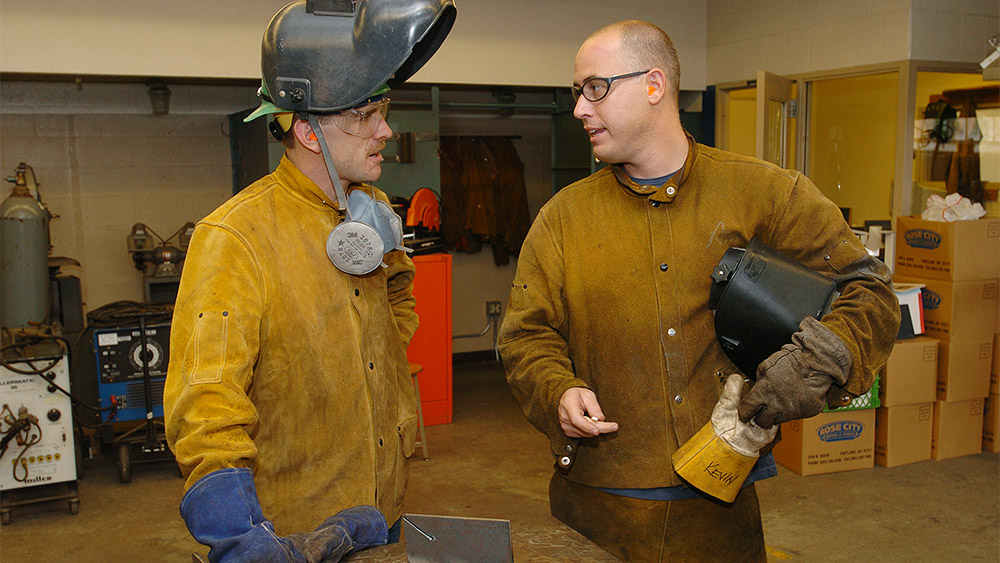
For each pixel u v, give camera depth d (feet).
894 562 9.81
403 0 3.94
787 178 4.84
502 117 20.27
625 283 4.96
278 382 4.25
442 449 14.29
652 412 4.94
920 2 14.08
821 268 4.84
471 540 3.51
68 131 16.11
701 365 4.94
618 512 5.10
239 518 3.45
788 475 12.71
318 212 4.46
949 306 12.90
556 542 3.95
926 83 14.66
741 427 4.28
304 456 4.34
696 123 18.99
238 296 3.97
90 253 16.57
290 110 4.12
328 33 4.01
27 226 13.03
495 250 20.40
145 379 12.81
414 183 15.94
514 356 5.14
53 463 11.50
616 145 4.74
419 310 15.39
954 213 13.19
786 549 10.20
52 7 12.87
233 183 17.58
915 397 12.91
